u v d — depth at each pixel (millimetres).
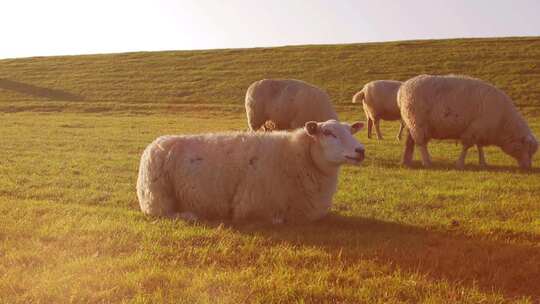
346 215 7906
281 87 16375
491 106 13281
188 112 36062
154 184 7520
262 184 7070
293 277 4852
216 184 7262
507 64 45344
